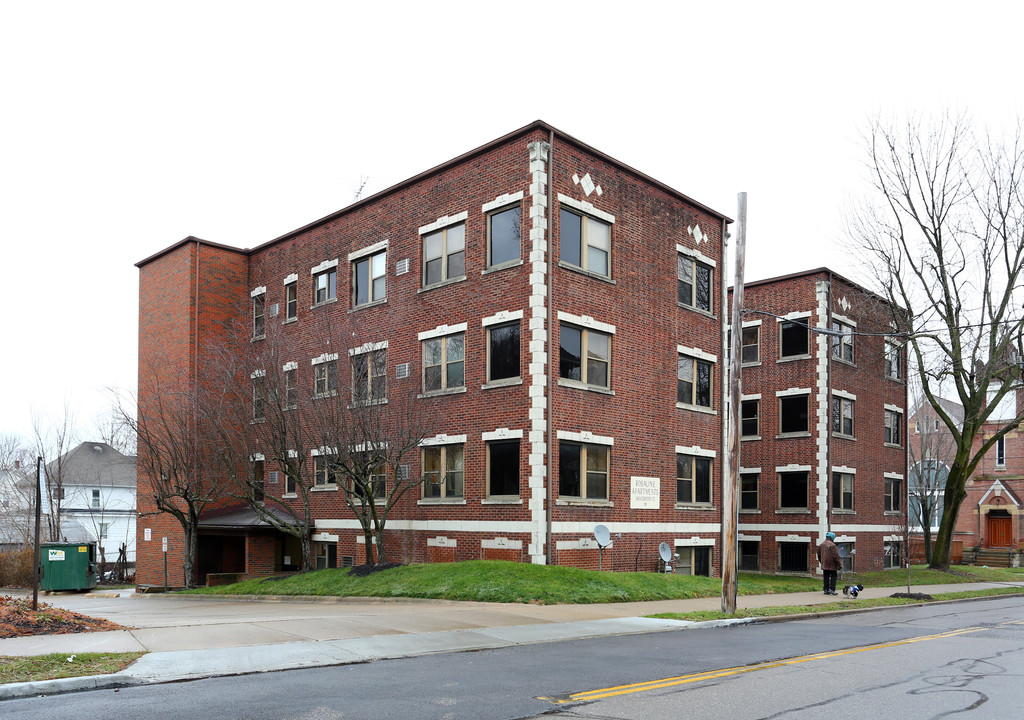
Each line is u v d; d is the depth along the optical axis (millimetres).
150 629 13203
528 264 22734
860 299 38750
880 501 39188
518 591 18469
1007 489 51438
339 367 26672
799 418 36344
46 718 7738
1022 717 8203
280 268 32250
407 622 14711
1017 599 26922
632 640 13625
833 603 20734
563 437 22594
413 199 26766
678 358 27453
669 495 26172
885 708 8570
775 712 8312
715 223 29594
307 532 26391
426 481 25234
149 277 35031
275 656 11023
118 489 63312
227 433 28109
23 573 37031
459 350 24828
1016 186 34531
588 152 24453
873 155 47438
